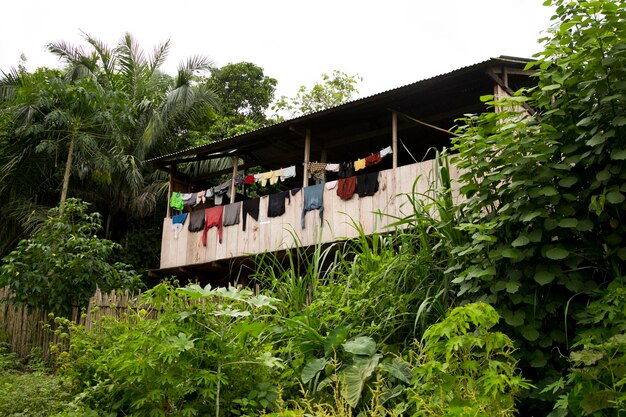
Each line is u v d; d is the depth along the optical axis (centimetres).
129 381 316
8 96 1556
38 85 1330
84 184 1542
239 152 1173
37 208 1421
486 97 408
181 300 352
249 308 432
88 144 1341
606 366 267
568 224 339
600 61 361
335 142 1072
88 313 750
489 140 377
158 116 1563
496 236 375
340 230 956
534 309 336
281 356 398
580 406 265
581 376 275
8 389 610
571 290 337
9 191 1455
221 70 2220
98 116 1313
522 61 800
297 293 458
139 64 1712
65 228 960
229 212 1120
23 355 909
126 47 1689
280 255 1030
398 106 988
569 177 353
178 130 1747
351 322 408
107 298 757
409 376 330
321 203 990
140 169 1584
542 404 330
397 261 424
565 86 379
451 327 261
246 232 1085
